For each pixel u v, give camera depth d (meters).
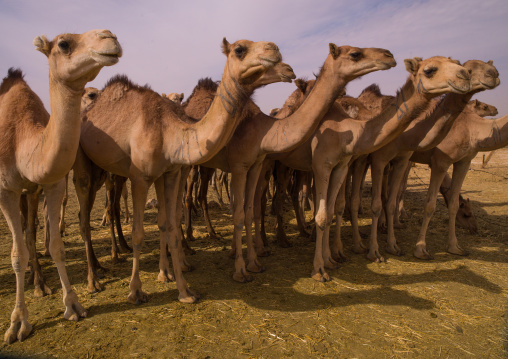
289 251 7.07
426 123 5.88
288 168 7.25
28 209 4.71
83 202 5.10
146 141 4.39
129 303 4.62
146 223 9.16
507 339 3.99
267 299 4.84
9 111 3.94
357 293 5.11
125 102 4.79
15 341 3.74
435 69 4.45
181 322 4.18
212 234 7.92
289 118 5.07
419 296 5.05
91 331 3.96
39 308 4.44
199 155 4.18
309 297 4.95
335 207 6.45
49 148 3.35
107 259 6.38
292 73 4.96
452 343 3.91
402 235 8.12
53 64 3.08
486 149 6.22
